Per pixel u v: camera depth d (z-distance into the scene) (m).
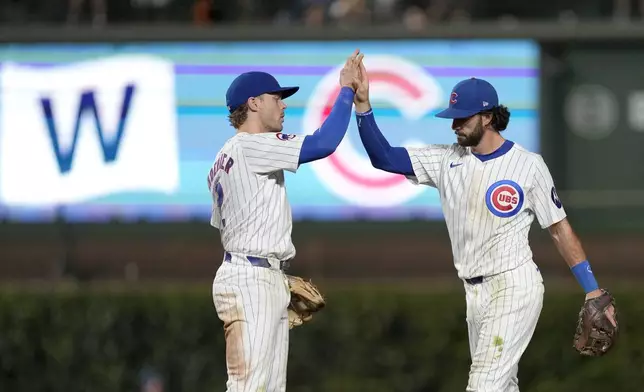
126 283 38.00
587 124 39.00
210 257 39.22
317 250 38.81
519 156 22.00
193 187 38.78
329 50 38.38
